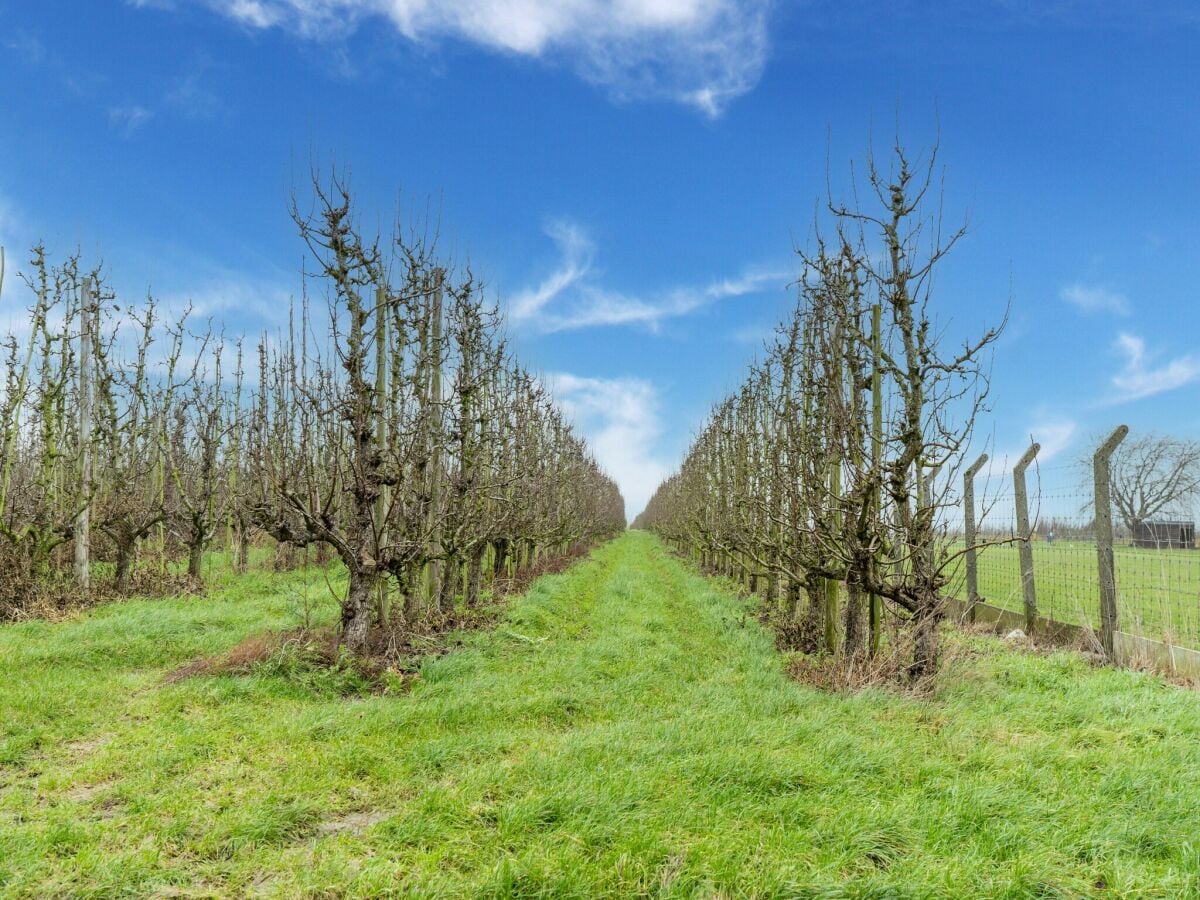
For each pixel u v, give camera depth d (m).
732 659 10.07
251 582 17.09
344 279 9.48
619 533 62.47
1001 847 4.16
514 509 15.13
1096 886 3.87
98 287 15.11
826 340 9.41
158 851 4.39
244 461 18.34
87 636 10.10
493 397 15.40
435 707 7.18
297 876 4.06
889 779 5.22
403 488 10.64
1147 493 21.73
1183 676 8.07
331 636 9.70
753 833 4.32
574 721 7.25
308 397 9.42
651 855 4.04
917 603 8.09
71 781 5.57
